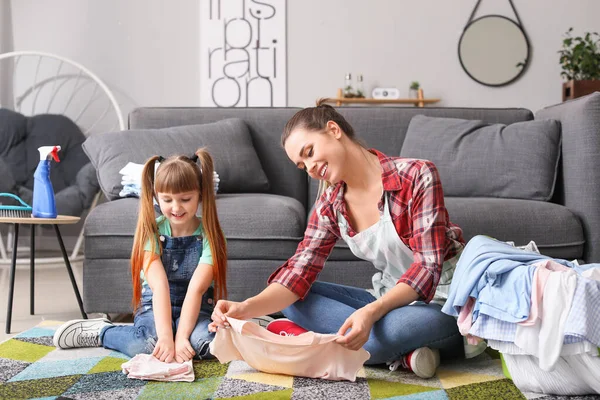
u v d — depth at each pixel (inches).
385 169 60.8
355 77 186.4
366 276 84.9
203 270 69.1
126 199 89.8
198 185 70.3
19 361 63.2
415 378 57.5
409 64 186.4
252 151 105.1
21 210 84.3
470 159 98.8
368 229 61.9
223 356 58.7
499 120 109.0
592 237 88.1
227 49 185.9
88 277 84.7
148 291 71.2
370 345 58.3
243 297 84.5
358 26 186.1
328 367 56.6
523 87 186.7
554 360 48.9
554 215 86.8
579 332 48.1
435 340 58.6
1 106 179.2
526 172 95.3
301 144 58.6
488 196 98.0
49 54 161.0
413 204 59.7
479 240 58.6
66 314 93.0
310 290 65.3
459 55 185.2
